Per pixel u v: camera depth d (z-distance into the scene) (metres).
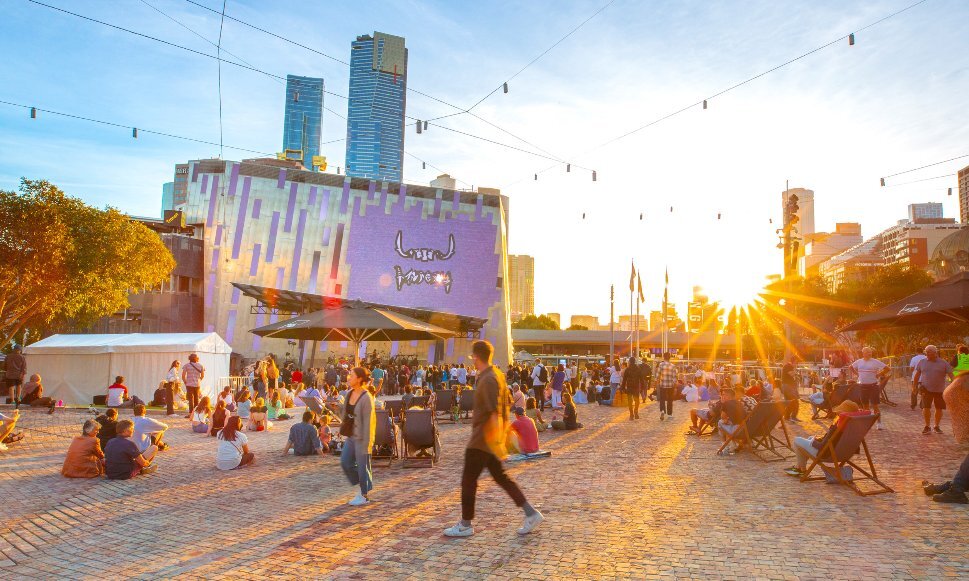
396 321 13.96
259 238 54.09
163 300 51.28
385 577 4.88
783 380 16.17
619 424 16.58
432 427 10.69
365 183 56.53
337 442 11.98
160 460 11.25
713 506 6.92
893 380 28.61
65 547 5.99
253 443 13.59
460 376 32.44
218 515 7.12
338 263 54.78
